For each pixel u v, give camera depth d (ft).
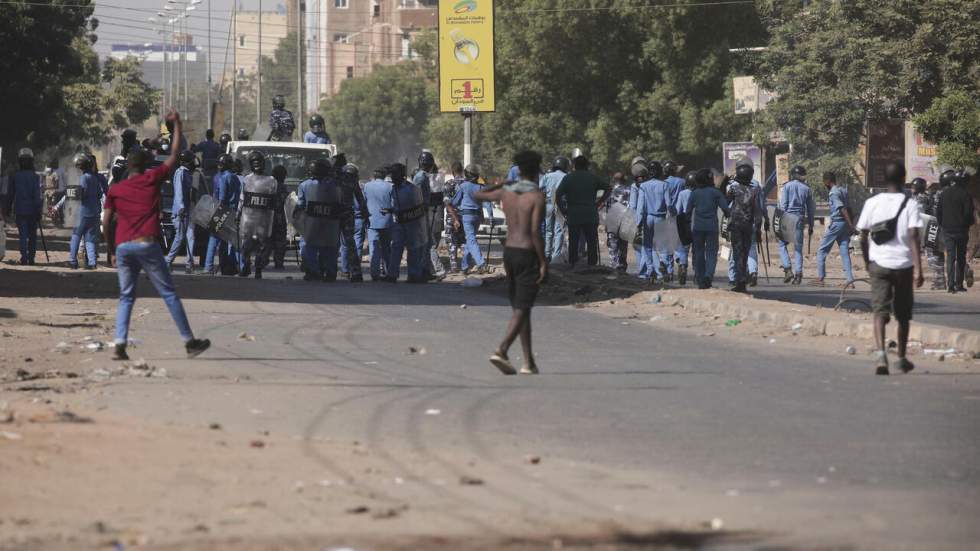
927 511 46.55
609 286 150.41
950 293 165.89
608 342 105.40
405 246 171.42
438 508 46.42
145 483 49.34
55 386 75.00
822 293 161.27
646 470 54.44
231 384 77.71
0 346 93.91
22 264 190.49
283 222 201.87
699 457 57.36
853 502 48.08
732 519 45.03
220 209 173.78
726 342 105.81
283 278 174.29
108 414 65.21
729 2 395.14
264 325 112.98
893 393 77.20
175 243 180.86
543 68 428.15
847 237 173.37
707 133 395.34
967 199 165.78
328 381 80.07
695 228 152.15
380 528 43.11
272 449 57.11
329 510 45.78
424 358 92.89
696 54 402.52
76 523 43.34
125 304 87.35
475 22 255.70
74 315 117.60
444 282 174.29
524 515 45.42
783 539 42.04
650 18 401.29
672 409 70.85
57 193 337.52
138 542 40.96
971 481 52.29
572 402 73.10
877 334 86.38
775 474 53.67
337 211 167.84
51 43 373.20
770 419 67.62
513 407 71.15
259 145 224.94
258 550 40.06
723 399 74.43
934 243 170.19
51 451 54.03
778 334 110.22
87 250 183.32
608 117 419.33
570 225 171.53
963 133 224.33
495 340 104.94
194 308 126.31
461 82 256.11
